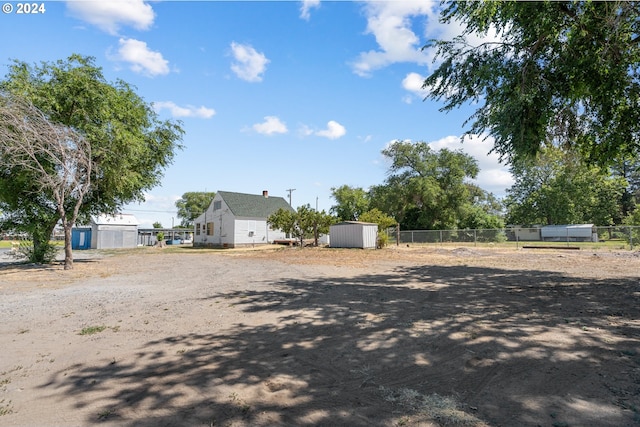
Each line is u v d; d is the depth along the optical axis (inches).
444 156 1704.0
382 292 332.2
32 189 623.2
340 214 2178.9
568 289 327.0
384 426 103.0
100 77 640.4
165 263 688.4
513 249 1003.3
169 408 116.3
